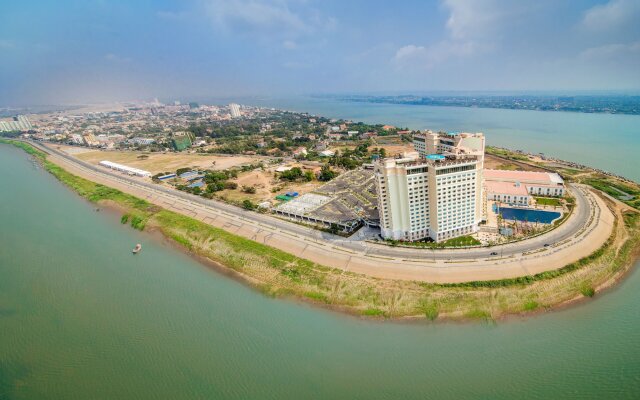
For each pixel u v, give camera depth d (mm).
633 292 159750
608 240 194750
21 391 125312
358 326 148000
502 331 140000
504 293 157250
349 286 171875
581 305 152250
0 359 140750
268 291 177750
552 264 173875
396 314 152750
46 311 169375
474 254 186875
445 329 143250
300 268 191875
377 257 192875
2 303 177250
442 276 171000
